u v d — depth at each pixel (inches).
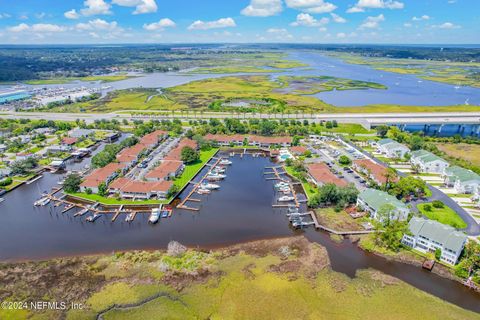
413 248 3951.8
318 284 3398.1
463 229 4281.5
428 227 3882.9
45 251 3981.3
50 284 3388.3
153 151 7377.0
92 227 4520.2
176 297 3218.5
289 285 3378.4
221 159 7012.8
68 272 3565.5
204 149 7608.3
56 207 5073.8
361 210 4788.4
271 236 4293.8
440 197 5172.2
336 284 3398.1
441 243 3683.6
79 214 4808.1
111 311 3058.6
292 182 5910.4
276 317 2997.0
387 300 3193.9
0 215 4854.8
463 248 3772.1
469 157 7145.7
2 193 5516.7
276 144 7736.2
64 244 4128.9
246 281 3430.1
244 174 6333.7
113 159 6614.2
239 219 4717.0
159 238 4239.7
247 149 7716.5
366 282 3427.7
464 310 3083.2
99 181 5442.9
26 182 5984.3
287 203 5172.2
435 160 6117.1
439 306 3125.0
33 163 6574.8
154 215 4682.6
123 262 3710.6
